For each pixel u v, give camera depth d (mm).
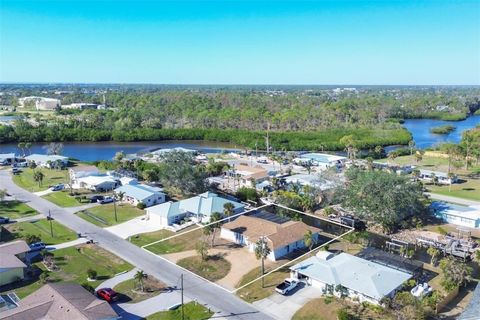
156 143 189875
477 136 157750
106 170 123062
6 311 44250
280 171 122188
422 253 64125
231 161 141000
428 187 106188
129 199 90938
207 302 50188
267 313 47812
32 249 65000
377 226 74750
